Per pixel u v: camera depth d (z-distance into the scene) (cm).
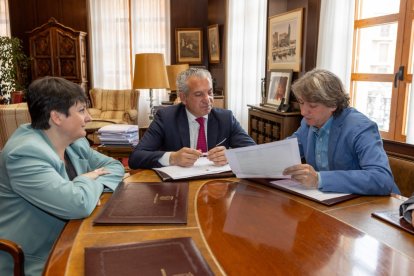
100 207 120
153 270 78
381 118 292
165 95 643
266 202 123
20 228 124
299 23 335
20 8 642
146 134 200
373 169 135
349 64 288
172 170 160
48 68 614
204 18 633
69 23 645
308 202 123
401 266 82
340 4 284
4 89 584
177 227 103
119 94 609
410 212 104
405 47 261
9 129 302
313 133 166
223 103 512
